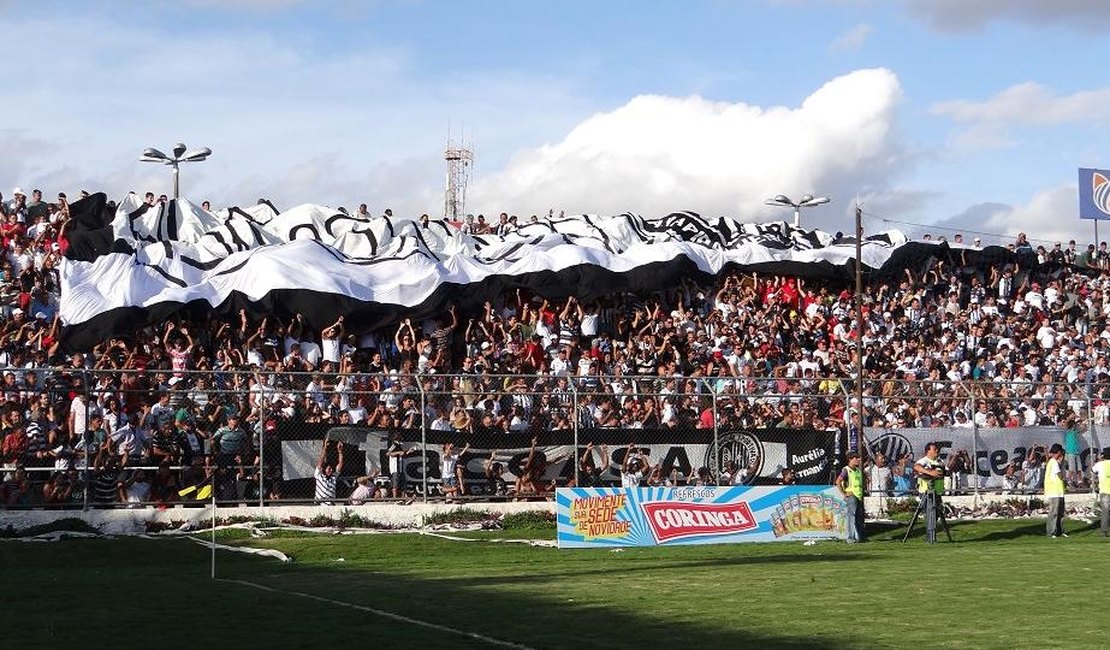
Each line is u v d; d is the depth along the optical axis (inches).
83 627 656.4
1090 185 2202.3
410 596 791.7
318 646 591.5
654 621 677.3
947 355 1808.6
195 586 858.1
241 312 1461.6
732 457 1375.5
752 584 864.3
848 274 1870.1
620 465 1339.8
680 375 1560.0
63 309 1409.9
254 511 1216.8
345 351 1493.6
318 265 1544.0
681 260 1736.0
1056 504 1348.4
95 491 1178.0
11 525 1142.3
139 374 1208.8
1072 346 1945.1
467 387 1346.0
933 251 1973.4
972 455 1488.7
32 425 1167.0
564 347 1560.0
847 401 1403.8
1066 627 655.1
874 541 1290.6
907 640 611.8
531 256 1672.0
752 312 1771.7
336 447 1256.8
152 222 1610.5
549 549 1153.4
